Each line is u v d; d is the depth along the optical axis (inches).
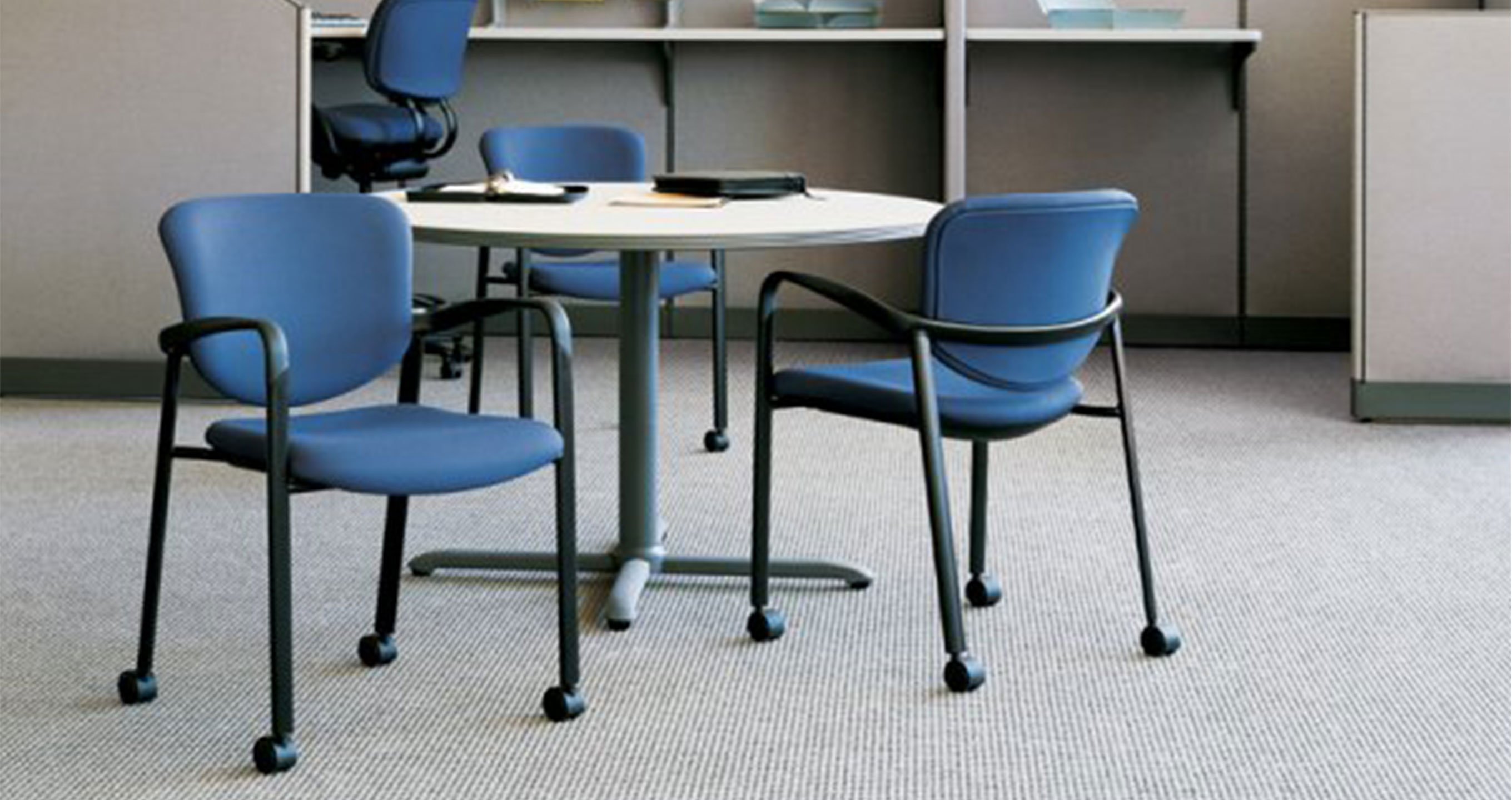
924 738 90.0
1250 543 128.6
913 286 235.9
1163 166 230.5
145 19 176.7
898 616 111.2
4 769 85.7
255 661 102.3
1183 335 232.4
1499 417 172.4
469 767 86.0
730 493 145.2
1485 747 88.6
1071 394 102.0
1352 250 195.6
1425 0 224.8
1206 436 167.9
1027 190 232.2
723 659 102.7
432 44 193.8
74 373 182.7
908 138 232.2
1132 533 131.6
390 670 100.7
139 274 180.9
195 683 98.4
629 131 170.1
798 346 233.1
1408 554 125.5
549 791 83.1
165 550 121.5
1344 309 230.5
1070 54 229.8
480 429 91.9
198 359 91.7
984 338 94.2
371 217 99.0
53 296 181.9
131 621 109.9
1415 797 82.4
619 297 119.9
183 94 177.6
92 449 160.4
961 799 82.4
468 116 236.1
